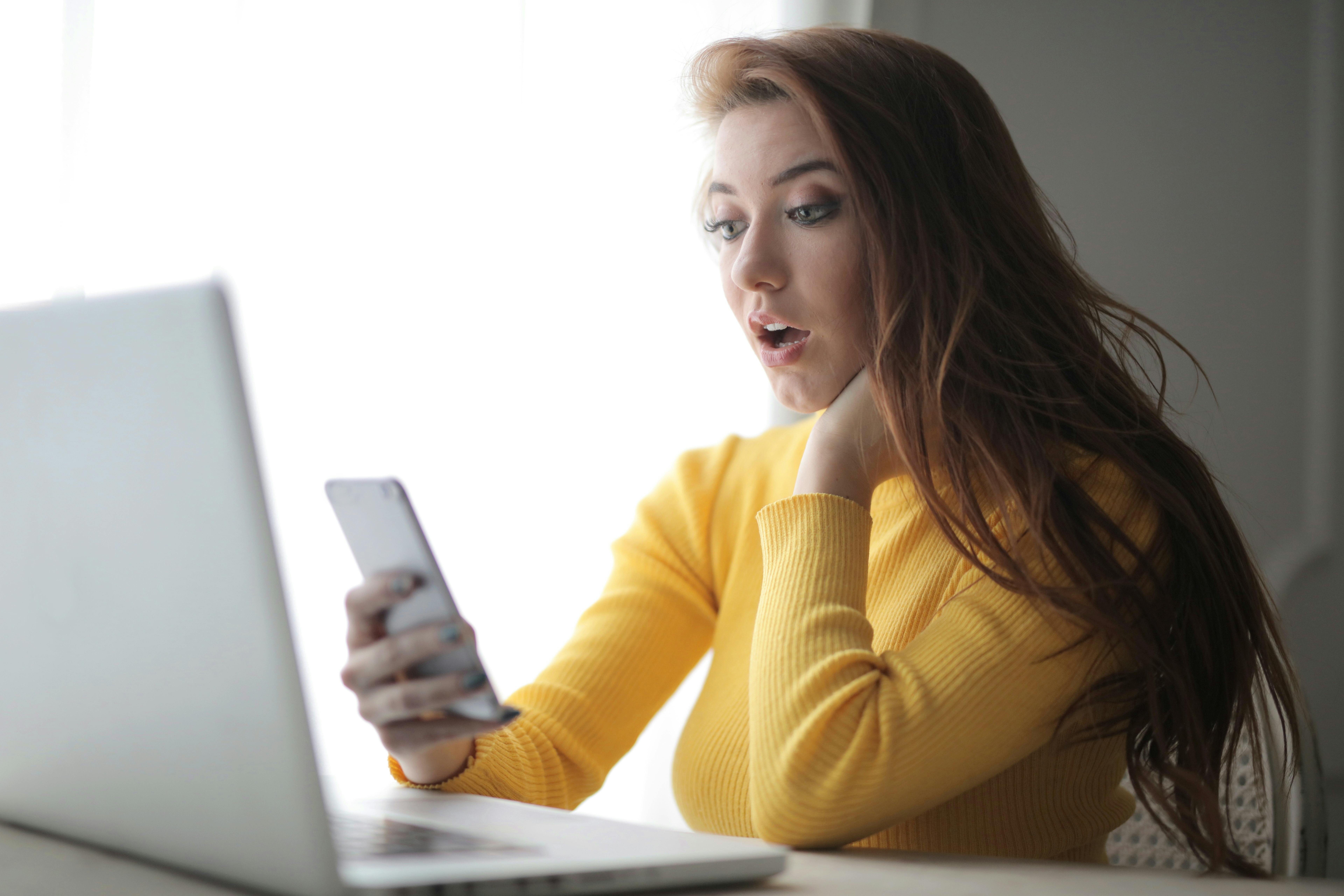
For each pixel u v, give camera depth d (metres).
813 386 0.97
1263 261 1.95
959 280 0.87
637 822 1.38
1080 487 0.80
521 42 1.67
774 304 0.94
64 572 0.46
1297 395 1.96
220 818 0.42
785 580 0.79
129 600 0.44
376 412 1.60
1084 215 1.88
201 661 0.42
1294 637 1.92
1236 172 1.94
